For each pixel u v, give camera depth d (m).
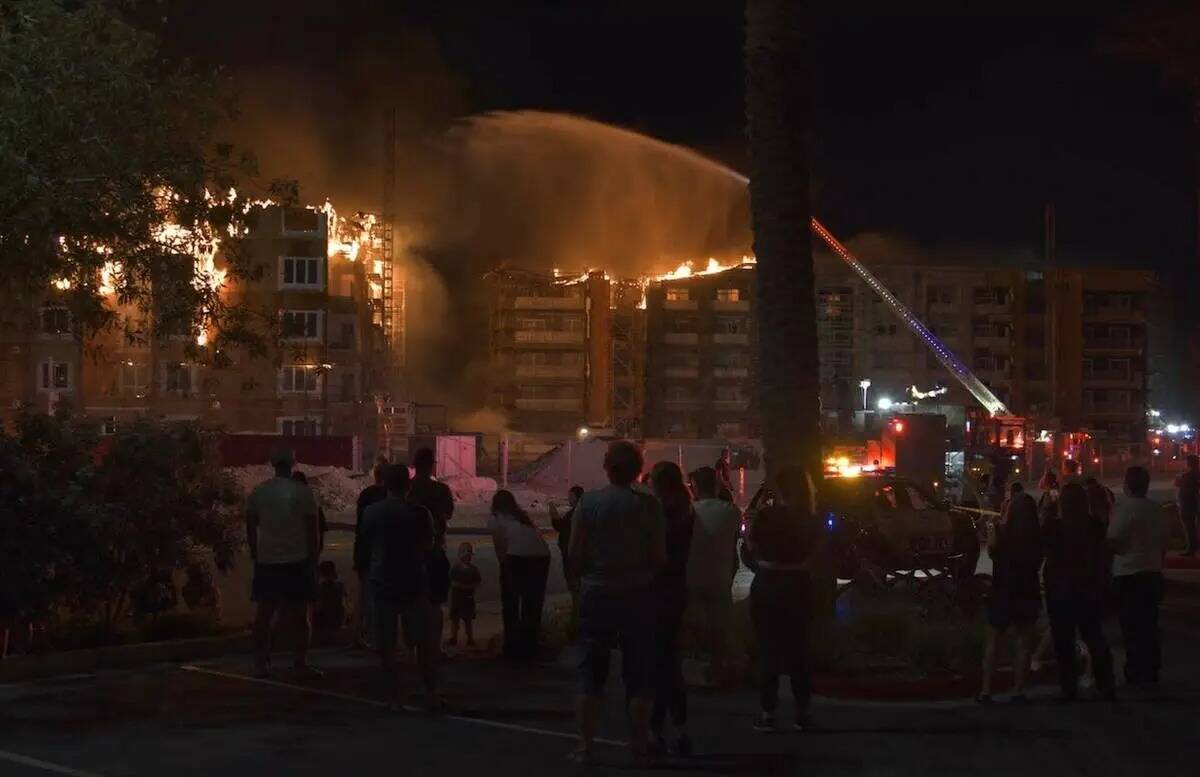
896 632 14.38
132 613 16.11
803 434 14.40
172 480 15.58
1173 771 9.88
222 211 18.25
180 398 68.81
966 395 116.69
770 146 14.58
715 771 9.71
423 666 11.90
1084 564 12.77
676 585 10.27
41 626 14.55
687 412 120.31
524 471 58.72
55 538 14.05
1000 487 36.34
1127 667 13.80
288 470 13.61
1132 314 120.00
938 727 11.45
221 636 15.51
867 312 116.62
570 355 120.25
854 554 19.80
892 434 39.59
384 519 11.87
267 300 69.00
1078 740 10.96
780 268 14.53
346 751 10.19
